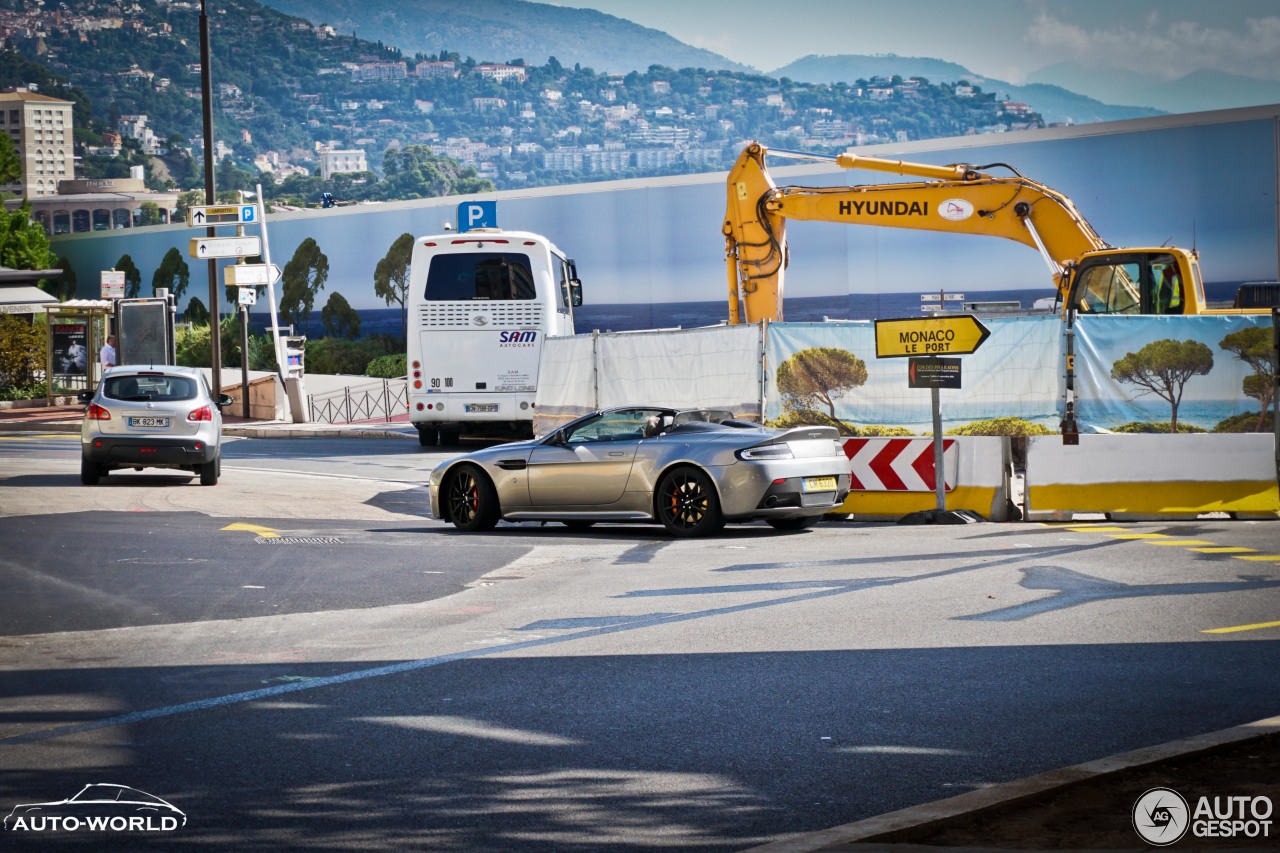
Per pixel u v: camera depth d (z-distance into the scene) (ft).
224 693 33.65
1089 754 27.76
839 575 50.78
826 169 160.45
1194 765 25.90
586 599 46.75
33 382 185.78
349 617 43.73
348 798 25.58
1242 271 133.69
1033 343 69.26
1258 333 67.26
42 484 89.30
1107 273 93.76
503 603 46.21
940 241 152.25
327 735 29.81
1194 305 91.40
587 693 33.27
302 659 37.45
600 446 65.87
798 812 24.58
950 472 69.62
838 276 158.10
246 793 25.93
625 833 23.59
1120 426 68.18
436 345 122.31
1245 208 133.28
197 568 53.93
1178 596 45.09
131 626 42.24
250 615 44.06
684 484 63.87
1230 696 32.12
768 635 39.83
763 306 106.63
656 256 179.42
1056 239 101.09
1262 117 131.95
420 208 204.54
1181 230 136.36
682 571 52.85
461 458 68.80
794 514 63.46
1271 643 37.83
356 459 114.11
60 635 40.86
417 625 42.32
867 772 26.81
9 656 37.96
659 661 36.65
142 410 88.02
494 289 121.80
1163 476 67.21
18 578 51.29
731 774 26.81
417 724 30.66
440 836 23.53
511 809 24.89
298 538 63.57
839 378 72.69
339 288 214.07
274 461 112.16
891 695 32.68
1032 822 22.95
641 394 81.35
